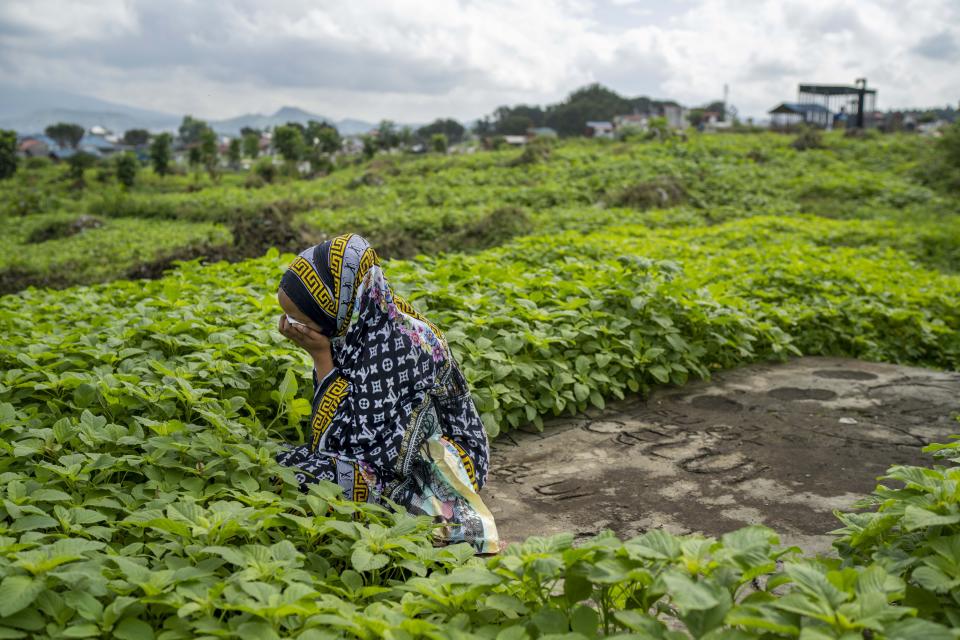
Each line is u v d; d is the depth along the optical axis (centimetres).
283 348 430
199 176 4534
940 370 663
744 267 874
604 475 395
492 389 439
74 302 639
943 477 245
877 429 461
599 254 902
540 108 13762
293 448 333
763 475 392
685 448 430
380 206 2167
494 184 2478
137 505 280
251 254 1163
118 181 4034
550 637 177
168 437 309
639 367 529
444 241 1395
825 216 1880
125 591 210
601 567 194
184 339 436
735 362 606
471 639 184
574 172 2419
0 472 295
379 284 313
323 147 5125
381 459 311
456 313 504
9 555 211
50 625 198
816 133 2958
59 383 369
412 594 231
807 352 687
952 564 202
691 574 192
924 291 852
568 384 488
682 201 1952
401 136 6462
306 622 192
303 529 262
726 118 6838
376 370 311
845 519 261
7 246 2080
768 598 197
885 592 181
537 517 350
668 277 662
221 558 238
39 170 5366
